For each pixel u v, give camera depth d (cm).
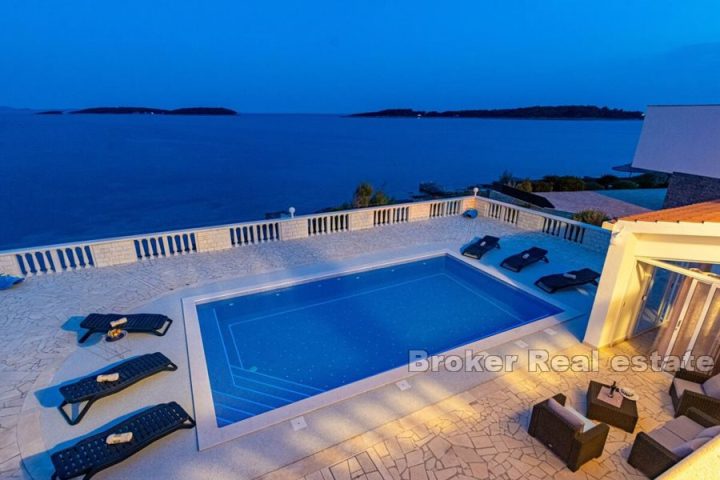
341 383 780
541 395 687
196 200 4356
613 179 3631
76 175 5788
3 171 6103
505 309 1086
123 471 533
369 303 1117
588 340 837
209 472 533
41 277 1155
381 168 6181
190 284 1132
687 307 709
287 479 522
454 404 664
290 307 1088
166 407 616
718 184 1755
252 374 801
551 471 533
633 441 581
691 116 1817
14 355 790
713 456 277
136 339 855
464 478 523
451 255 1405
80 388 644
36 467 539
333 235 1609
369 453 563
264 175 5741
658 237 731
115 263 1257
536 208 2234
